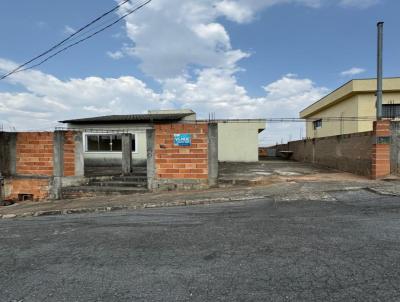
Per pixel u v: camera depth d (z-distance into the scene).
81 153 9.96
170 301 2.58
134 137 17.83
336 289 2.68
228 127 21.72
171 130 8.93
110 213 6.48
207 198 7.21
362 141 10.41
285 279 2.91
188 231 4.66
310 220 4.98
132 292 2.77
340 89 20.72
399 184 7.93
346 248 3.65
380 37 10.20
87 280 3.06
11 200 9.75
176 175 8.94
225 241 4.10
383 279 2.84
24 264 3.58
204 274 3.10
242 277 3.00
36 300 2.69
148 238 4.39
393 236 4.03
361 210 5.52
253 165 17.20
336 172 12.13
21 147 9.70
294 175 10.85
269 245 3.87
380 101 10.12
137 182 9.84
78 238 4.58
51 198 9.48
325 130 25.50
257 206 6.27
